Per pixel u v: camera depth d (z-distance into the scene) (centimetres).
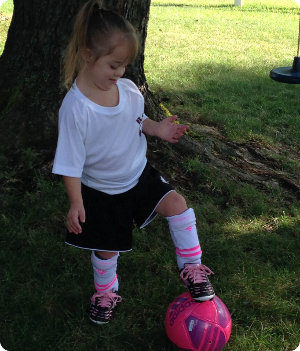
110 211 254
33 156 407
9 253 330
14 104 426
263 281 323
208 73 804
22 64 431
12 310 289
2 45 873
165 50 954
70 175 233
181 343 251
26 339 271
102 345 271
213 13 1509
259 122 597
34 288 306
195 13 1488
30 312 287
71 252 335
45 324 281
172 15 1417
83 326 281
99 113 232
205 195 421
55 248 338
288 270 337
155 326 284
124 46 222
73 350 265
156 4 1678
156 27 1204
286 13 1597
